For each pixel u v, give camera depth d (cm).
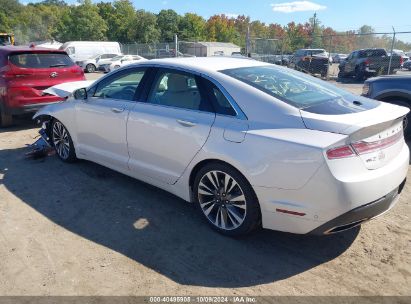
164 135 373
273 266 305
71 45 3081
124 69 437
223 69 363
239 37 8500
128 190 450
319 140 278
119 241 341
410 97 641
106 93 456
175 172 375
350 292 274
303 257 317
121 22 7100
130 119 409
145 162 407
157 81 397
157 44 3319
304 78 388
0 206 411
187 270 300
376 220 378
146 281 287
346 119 288
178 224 371
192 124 347
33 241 341
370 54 2000
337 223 283
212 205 353
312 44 2283
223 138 324
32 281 287
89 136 479
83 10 6181
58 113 523
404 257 315
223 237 347
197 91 358
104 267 304
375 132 290
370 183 280
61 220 380
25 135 715
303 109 305
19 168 527
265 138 300
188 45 3416
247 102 324
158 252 324
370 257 316
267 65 407
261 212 314
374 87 686
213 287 281
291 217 297
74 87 603
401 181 317
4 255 319
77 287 280
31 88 722
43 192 446
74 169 520
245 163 308
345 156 275
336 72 2481
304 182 282
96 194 440
